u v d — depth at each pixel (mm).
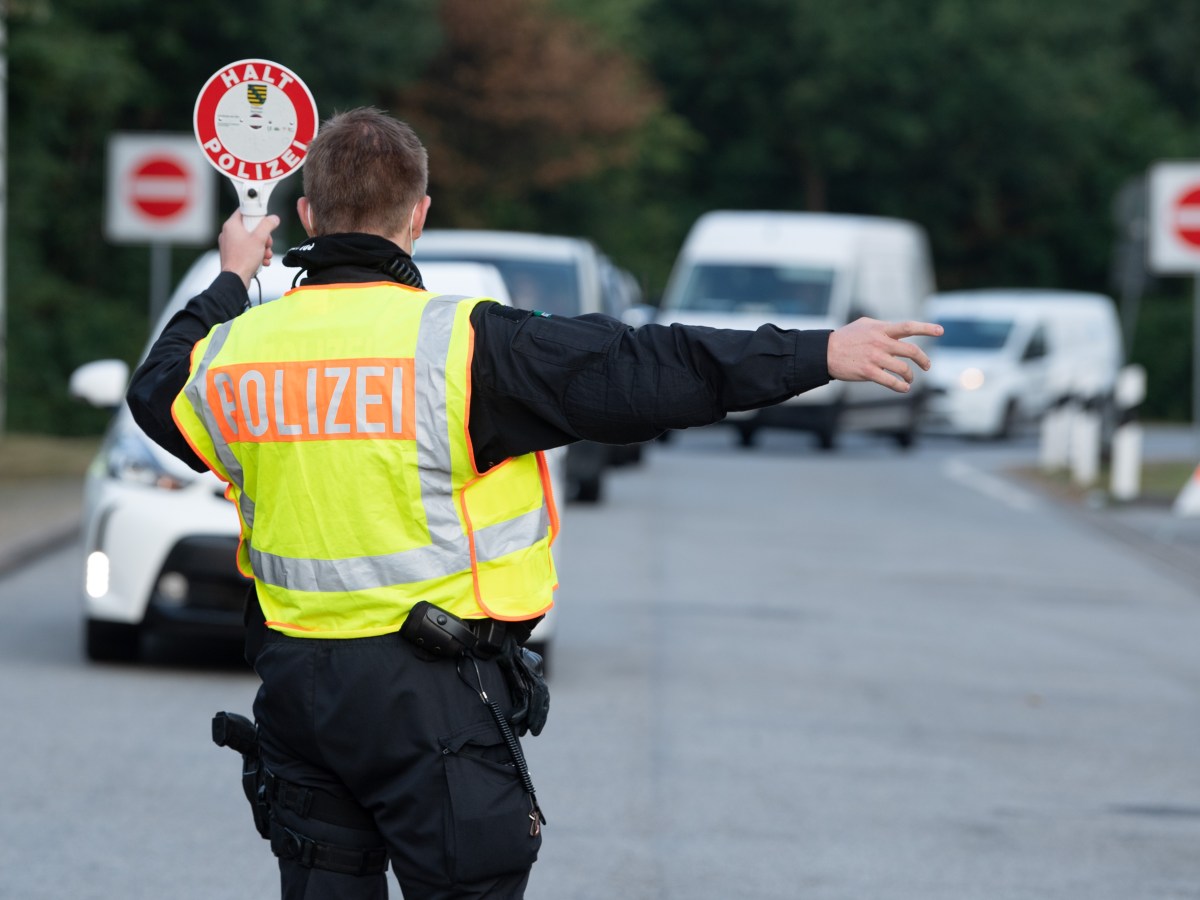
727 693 26500
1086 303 99375
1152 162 161500
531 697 10125
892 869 17984
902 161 158375
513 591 10016
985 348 92250
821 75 154875
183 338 10508
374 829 10203
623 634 31234
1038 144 158125
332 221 10305
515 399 9773
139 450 26234
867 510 53844
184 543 25500
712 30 156875
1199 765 23203
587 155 117062
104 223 83125
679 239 156125
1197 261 53562
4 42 57562
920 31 155125
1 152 61062
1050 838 19422
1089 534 49906
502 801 9906
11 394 71688
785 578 38875
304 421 9898
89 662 26844
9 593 33188
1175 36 178875
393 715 9812
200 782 20438
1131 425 57469
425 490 9844
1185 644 32656
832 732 24234
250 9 82438
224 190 86688
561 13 120250
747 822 19500
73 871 17047
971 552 44812
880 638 31922
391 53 91000
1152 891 17594
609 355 9719
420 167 10422
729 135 161125
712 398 9695
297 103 11242
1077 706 26688
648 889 16984
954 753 23328
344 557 9859
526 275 44062
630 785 20891
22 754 21391
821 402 77188
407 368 9820
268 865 17438
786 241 79562
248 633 10492
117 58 71125
